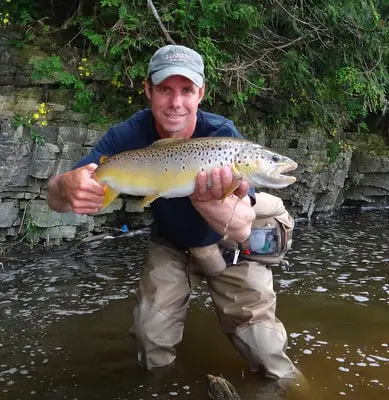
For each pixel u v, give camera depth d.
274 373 1.41
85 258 2.77
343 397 1.36
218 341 1.72
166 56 1.17
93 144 3.06
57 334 1.76
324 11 3.82
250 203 1.25
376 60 4.20
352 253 3.08
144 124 1.30
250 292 1.44
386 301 2.20
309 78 4.03
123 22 3.26
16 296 2.14
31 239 2.81
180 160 1.07
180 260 1.50
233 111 3.95
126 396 1.35
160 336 1.46
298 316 1.99
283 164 1.07
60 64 3.16
